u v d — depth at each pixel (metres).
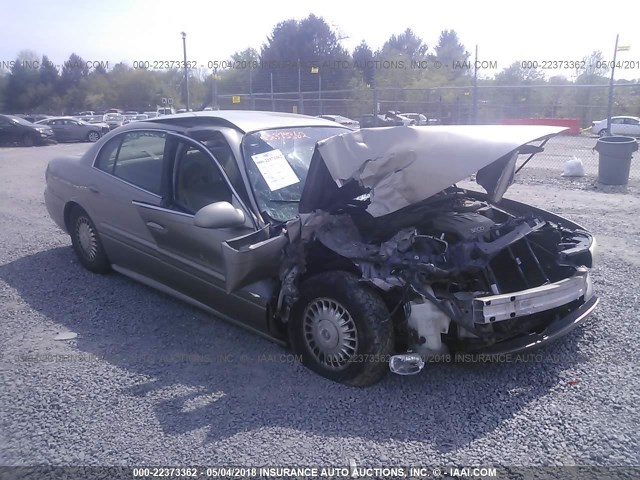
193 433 3.19
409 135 3.69
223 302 4.28
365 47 51.44
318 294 3.71
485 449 3.02
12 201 10.04
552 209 8.87
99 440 3.14
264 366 3.96
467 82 29.03
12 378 3.81
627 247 6.69
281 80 34.03
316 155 3.86
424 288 3.46
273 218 4.09
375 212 3.61
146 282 5.08
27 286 5.53
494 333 3.60
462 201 4.54
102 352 4.18
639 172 13.16
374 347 3.50
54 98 51.59
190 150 4.59
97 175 5.38
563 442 3.07
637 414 3.31
